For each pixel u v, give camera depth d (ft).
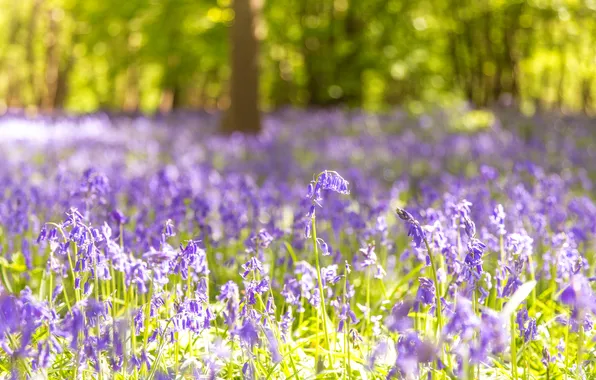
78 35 108.37
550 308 14.58
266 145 48.14
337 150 45.57
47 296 13.69
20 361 9.93
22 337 9.36
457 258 13.29
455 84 114.73
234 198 21.72
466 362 8.93
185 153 44.91
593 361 12.41
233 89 60.13
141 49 99.60
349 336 11.70
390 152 44.47
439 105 74.69
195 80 138.92
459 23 107.76
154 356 12.20
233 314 11.01
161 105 156.04
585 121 64.49
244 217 19.99
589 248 18.31
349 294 12.16
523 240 12.29
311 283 12.55
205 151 45.75
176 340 11.23
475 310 11.33
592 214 18.31
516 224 17.60
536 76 138.62
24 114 86.12
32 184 26.35
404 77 96.53
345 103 94.94
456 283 11.68
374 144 48.67
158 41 94.32
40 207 21.07
